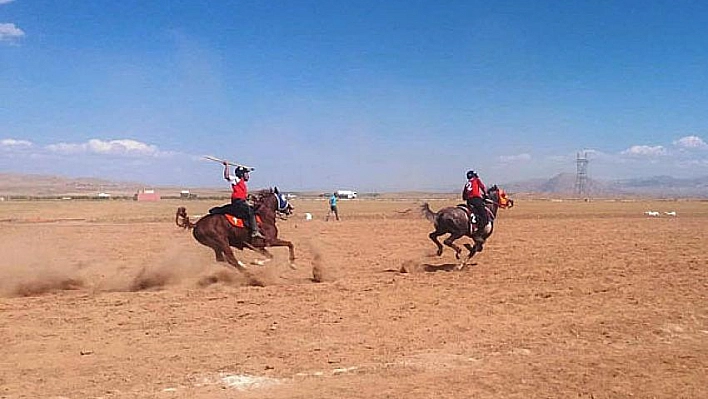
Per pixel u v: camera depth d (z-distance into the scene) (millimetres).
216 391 9203
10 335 12195
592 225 44094
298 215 58781
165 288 17656
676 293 16812
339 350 11328
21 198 118250
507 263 22766
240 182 18406
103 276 19469
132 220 50375
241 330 12719
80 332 12484
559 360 10836
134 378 9750
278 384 9516
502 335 12469
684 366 10516
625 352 11375
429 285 17969
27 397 8883
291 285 18047
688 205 97812
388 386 9445
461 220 20469
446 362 10664
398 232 37594
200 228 18297
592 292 16922
